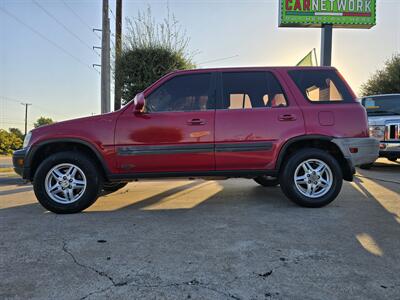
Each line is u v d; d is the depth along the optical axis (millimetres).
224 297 2203
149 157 4262
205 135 4277
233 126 4297
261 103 4430
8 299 2191
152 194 5672
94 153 4312
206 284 2377
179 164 4293
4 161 19953
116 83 10016
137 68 9672
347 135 4344
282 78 4484
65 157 4250
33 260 2811
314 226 3660
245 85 4473
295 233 3434
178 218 4066
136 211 4461
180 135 4262
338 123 4348
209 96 4422
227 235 3395
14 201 5234
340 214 4141
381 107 8531
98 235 3441
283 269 2600
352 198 5066
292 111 4355
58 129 4250
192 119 4285
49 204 4266
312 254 2885
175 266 2672
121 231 3568
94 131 4242
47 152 4480
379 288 2303
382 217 4000
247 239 3268
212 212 4340
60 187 4305
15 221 3984
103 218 4105
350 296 2205
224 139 4285
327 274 2512
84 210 4512
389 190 5703
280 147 4324
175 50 9953
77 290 2307
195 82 4465
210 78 4477
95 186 4305
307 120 4336
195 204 4848
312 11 11578
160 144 4254
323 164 4418
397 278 2445
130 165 4270
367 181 6684
